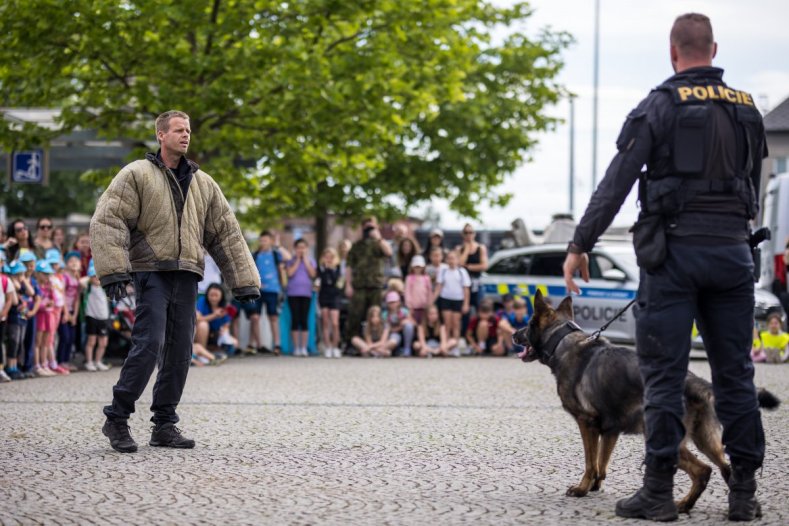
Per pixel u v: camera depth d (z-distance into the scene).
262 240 19.52
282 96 19.77
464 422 9.48
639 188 5.63
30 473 6.74
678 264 5.46
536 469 7.07
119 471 6.83
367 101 20.36
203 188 8.00
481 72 31.92
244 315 19.42
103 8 18.50
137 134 20.42
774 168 38.38
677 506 5.72
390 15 20.98
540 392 12.30
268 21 19.72
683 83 5.53
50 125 20.97
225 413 10.05
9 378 13.66
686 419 5.73
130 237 7.75
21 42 19.20
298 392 12.16
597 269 19.58
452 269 19.58
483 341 19.73
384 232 31.27
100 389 12.41
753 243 5.80
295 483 6.48
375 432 8.79
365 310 19.59
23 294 14.02
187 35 19.84
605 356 6.00
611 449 6.18
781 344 18.12
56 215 60.34
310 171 22.41
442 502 5.95
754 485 5.57
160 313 7.73
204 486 6.35
